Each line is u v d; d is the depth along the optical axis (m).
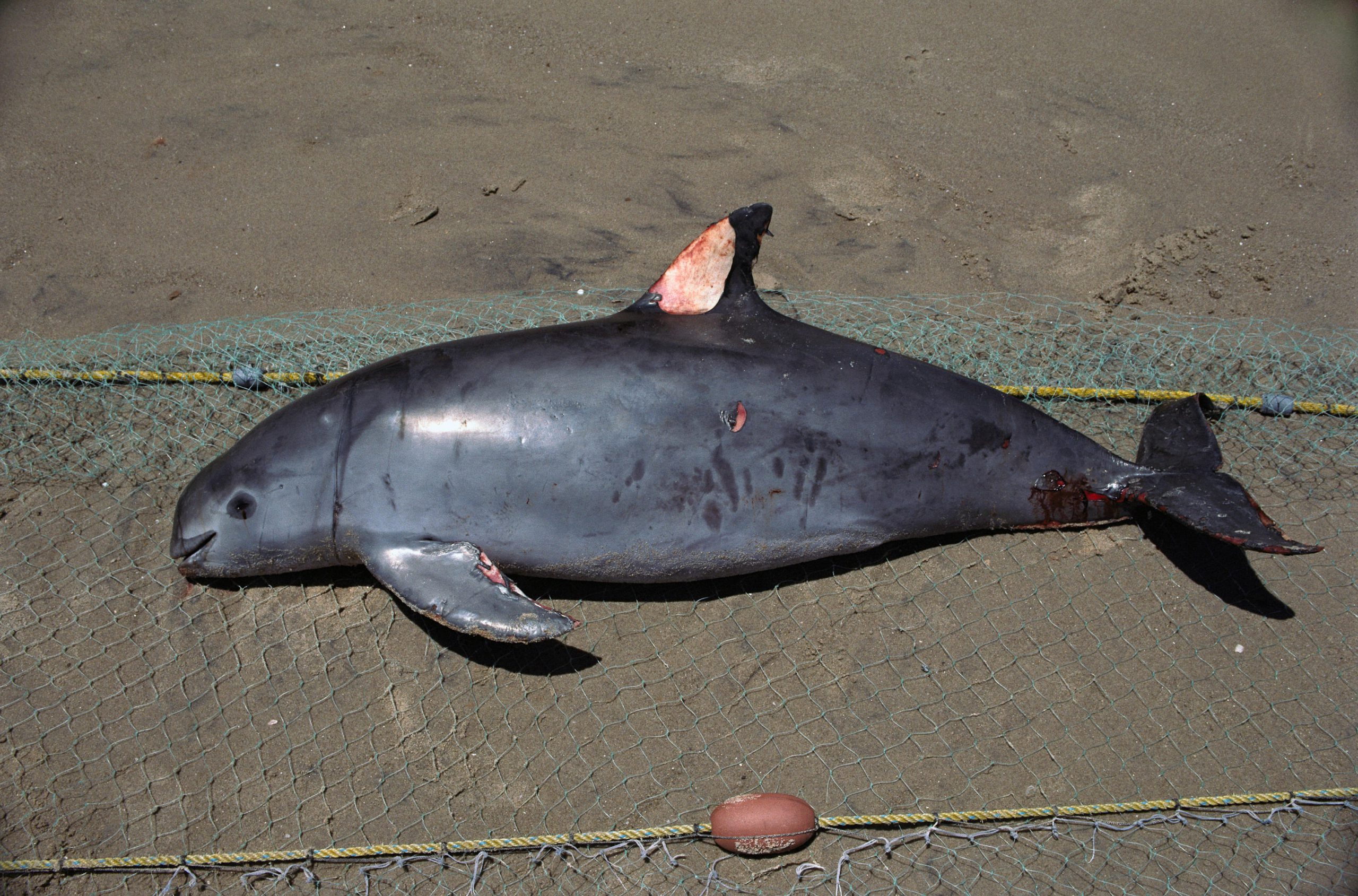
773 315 2.00
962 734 1.85
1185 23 2.88
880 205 2.49
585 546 1.90
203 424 2.15
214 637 1.93
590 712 1.87
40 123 2.64
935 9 2.93
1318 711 1.86
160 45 2.82
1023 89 2.73
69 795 1.80
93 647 1.92
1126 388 2.18
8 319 2.29
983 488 1.97
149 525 2.04
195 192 2.51
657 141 2.61
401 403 1.90
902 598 1.97
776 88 2.73
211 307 2.31
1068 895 1.72
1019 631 1.94
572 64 2.78
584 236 2.43
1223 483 1.92
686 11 2.91
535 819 1.78
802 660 1.91
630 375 1.90
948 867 1.74
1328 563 1.99
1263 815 1.78
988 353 2.23
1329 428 2.14
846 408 1.92
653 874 1.74
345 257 2.39
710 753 1.83
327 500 1.91
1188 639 1.92
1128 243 2.42
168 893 1.73
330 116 2.65
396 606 1.96
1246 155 2.57
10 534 2.03
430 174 2.54
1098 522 2.02
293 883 1.74
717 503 1.89
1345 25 2.85
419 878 1.74
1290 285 2.35
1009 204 2.50
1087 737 1.84
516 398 1.89
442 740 1.84
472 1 2.93
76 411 2.17
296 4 2.93
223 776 1.82
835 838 1.76
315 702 1.88
